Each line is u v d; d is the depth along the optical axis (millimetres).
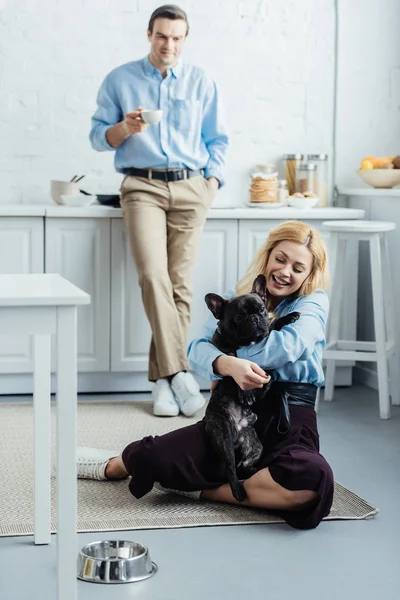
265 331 2900
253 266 3133
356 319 5148
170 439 2990
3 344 4719
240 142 5305
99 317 4781
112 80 4660
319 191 5277
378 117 5398
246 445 2945
